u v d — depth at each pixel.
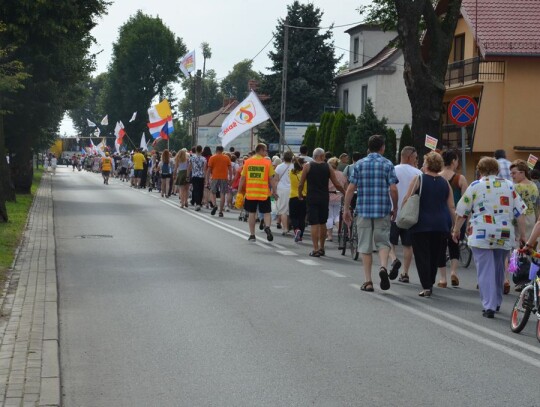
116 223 25.05
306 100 69.69
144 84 106.50
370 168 13.28
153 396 7.30
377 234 13.24
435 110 26.84
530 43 39.91
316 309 11.57
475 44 42.56
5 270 14.49
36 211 28.91
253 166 20.81
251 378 7.91
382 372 8.15
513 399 7.23
